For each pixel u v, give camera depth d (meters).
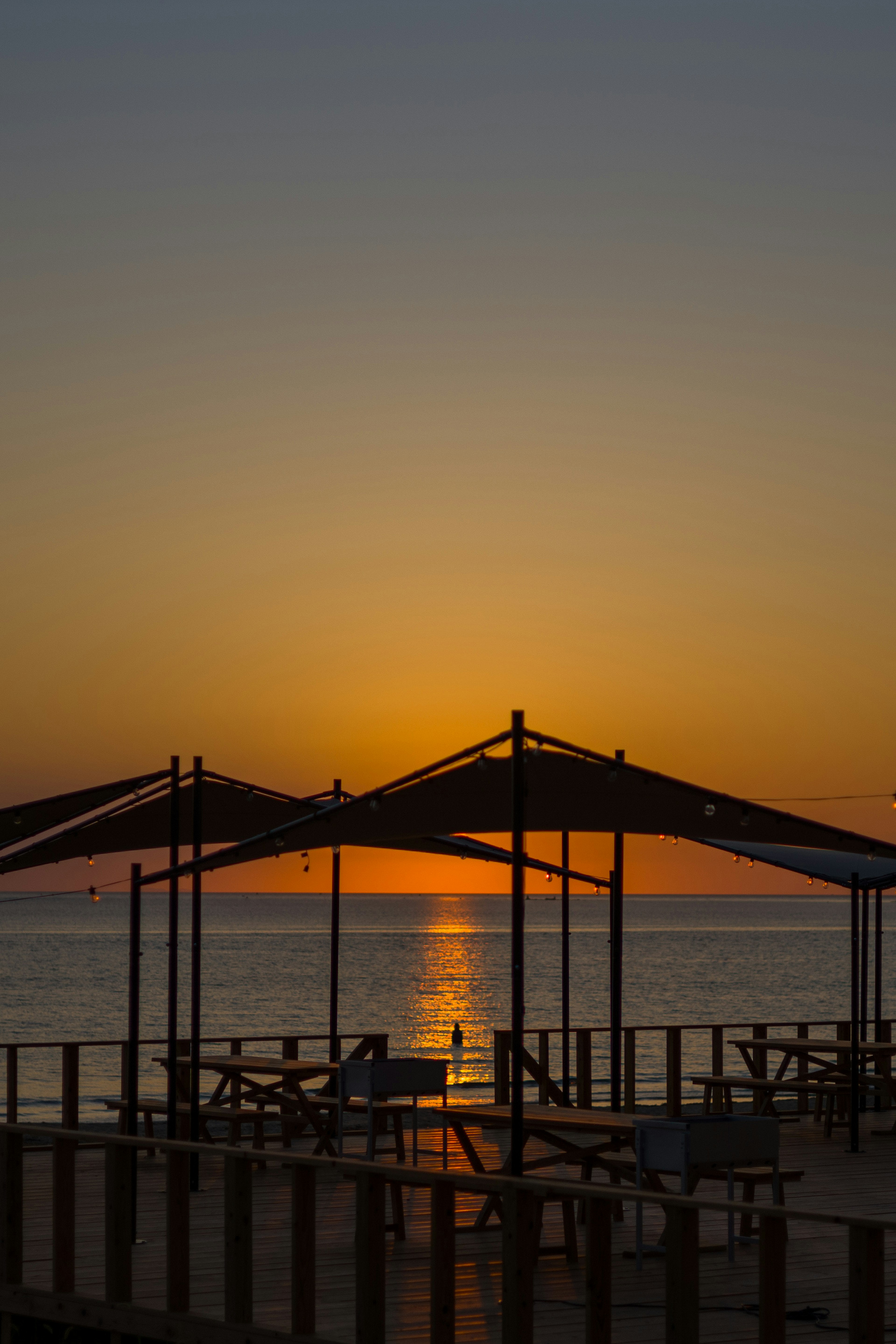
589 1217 6.40
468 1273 8.52
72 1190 7.98
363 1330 6.61
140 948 10.48
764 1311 6.02
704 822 10.50
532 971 100.69
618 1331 7.17
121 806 12.62
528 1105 10.37
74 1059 13.52
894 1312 7.52
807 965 111.94
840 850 10.76
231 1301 7.09
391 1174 6.64
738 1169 9.33
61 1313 7.79
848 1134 14.66
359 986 83.06
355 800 9.76
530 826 10.61
